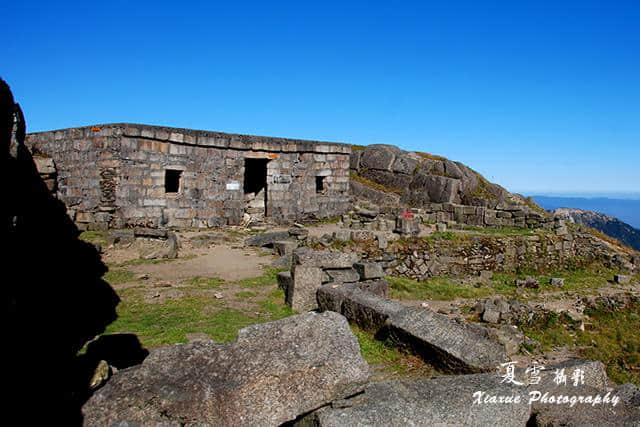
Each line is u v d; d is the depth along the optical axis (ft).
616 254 73.77
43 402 12.88
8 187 15.08
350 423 13.70
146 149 61.93
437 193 91.97
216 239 57.26
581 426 14.94
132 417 13.05
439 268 58.75
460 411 14.80
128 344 22.49
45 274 35.27
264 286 37.86
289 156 77.10
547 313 46.55
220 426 13.29
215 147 68.85
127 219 60.39
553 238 69.56
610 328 47.80
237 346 15.43
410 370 21.88
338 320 16.97
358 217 74.90
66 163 64.54
